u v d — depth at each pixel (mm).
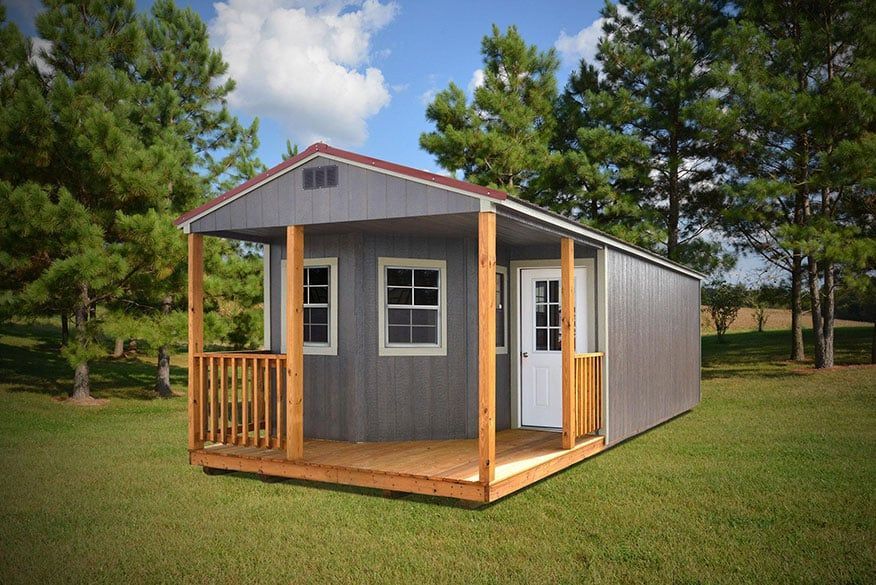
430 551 5332
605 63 20641
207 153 18062
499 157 19203
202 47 17375
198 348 7844
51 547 5465
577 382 8023
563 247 7621
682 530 5727
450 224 7434
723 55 17859
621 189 20594
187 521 6113
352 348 8227
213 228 7668
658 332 11102
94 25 14469
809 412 12445
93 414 12766
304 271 8703
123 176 12703
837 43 17766
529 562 5074
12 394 14133
